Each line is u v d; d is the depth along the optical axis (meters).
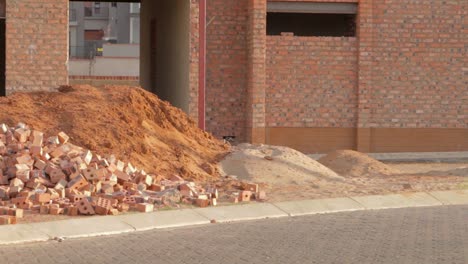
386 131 30.95
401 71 30.89
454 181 21.48
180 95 28.61
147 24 37.34
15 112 19.92
